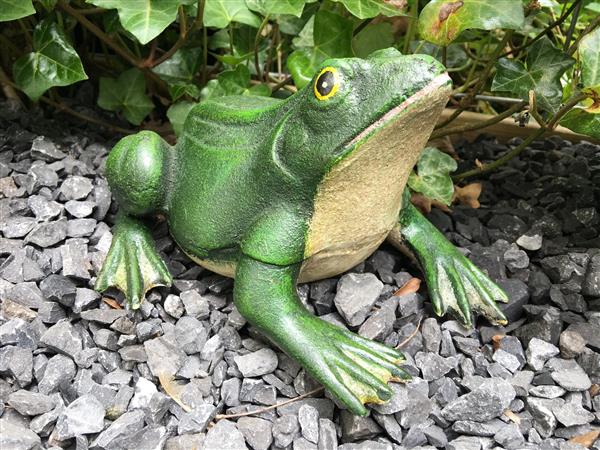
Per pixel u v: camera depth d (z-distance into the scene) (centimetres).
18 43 57
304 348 33
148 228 42
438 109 30
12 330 36
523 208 49
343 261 38
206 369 36
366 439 33
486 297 39
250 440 33
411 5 47
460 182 53
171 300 39
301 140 32
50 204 45
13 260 41
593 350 37
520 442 33
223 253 37
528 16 48
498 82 43
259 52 57
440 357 37
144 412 33
